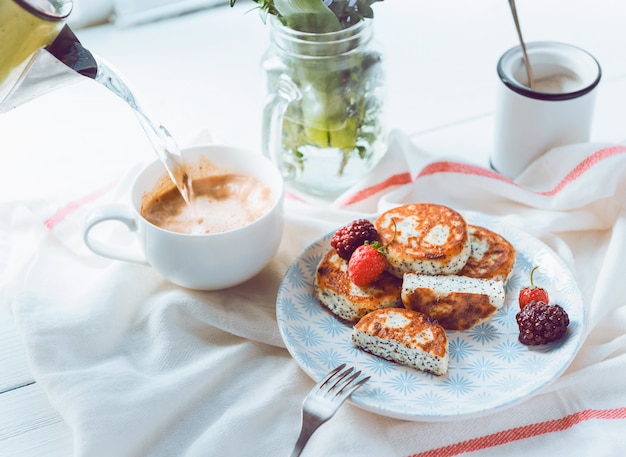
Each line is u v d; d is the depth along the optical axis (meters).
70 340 0.74
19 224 0.85
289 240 0.83
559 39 1.08
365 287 0.75
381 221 0.78
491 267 0.76
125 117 1.00
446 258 0.74
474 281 0.74
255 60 1.07
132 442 0.68
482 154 0.93
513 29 1.10
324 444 0.67
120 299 0.77
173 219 0.78
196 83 1.04
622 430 0.68
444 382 0.69
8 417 0.71
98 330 0.75
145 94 1.02
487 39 1.09
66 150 0.96
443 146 0.94
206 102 1.01
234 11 1.15
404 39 1.11
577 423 0.69
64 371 0.72
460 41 1.09
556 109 0.85
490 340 0.72
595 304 0.75
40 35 0.62
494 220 0.81
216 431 0.68
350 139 0.85
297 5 0.78
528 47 0.89
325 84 0.82
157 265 0.76
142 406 0.69
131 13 1.13
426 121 0.97
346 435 0.68
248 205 0.79
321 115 0.83
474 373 0.70
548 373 0.68
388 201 0.84
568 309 0.74
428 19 1.14
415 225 0.77
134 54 1.09
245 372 0.73
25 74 0.64
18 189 0.91
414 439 0.68
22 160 0.95
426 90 1.02
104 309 0.76
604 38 1.07
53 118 1.00
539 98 0.84
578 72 0.87
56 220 0.85
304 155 0.87
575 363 0.72
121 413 0.68
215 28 1.13
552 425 0.69
